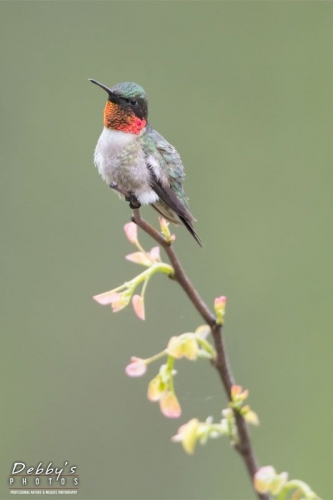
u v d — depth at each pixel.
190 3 15.18
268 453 11.69
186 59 14.88
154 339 12.05
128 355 12.01
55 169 13.79
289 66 14.93
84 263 12.91
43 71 14.51
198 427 3.57
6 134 13.98
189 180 14.07
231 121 14.55
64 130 14.19
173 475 10.72
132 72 14.71
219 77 14.77
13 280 12.77
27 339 12.34
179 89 14.73
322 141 14.45
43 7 14.74
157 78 14.65
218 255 13.47
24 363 12.05
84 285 12.71
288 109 14.67
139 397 11.48
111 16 14.88
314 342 12.69
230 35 14.88
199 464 10.73
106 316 12.27
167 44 14.69
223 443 10.90
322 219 13.84
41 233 13.14
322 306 12.99
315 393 12.13
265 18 15.21
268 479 3.33
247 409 3.54
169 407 3.69
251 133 14.45
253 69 14.88
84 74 14.53
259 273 13.35
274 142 14.40
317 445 11.55
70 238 13.11
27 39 14.59
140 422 11.27
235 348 12.70
